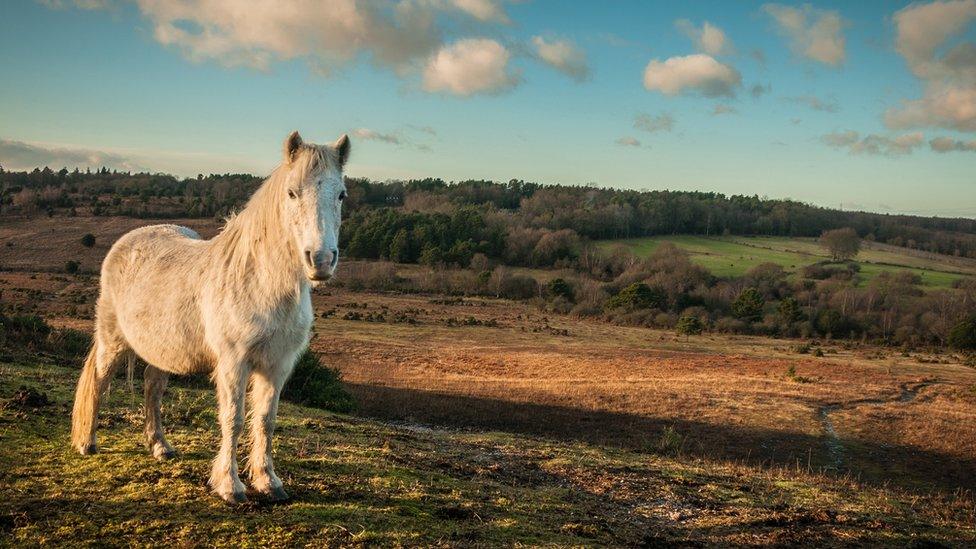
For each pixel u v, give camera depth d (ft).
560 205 443.73
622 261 308.40
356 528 13.62
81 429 16.90
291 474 17.24
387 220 347.36
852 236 347.97
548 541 15.06
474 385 96.53
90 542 11.66
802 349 175.32
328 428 28.22
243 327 13.48
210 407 27.09
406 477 18.92
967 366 158.71
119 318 16.35
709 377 118.01
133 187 459.32
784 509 22.54
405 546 13.04
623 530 17.40
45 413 20.79
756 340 204.85
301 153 12.83
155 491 14.46
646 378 113.70
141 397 27.68
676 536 17.83
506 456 27.48
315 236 11.96
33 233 299.17
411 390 86.79
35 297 182.60
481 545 13.94
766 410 86.94
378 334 169.58
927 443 74.18
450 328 192.65
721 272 301.02
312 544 12.53
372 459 20.85
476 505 17.04
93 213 345.10
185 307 14.55
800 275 300.40
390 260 323.37
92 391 16.93
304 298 14.06
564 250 326.24
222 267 13.97
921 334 208.44
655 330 220.84
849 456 67.77
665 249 319.06
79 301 180.24
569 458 28.37
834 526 20.97
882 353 184.03
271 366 14.15
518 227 354.74
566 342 175.01
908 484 58.03
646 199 447.01
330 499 15.42
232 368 13.64
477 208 445.37
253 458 14.84
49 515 12.68
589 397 89.61
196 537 12.30
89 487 14.43
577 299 264.11
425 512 15.66
